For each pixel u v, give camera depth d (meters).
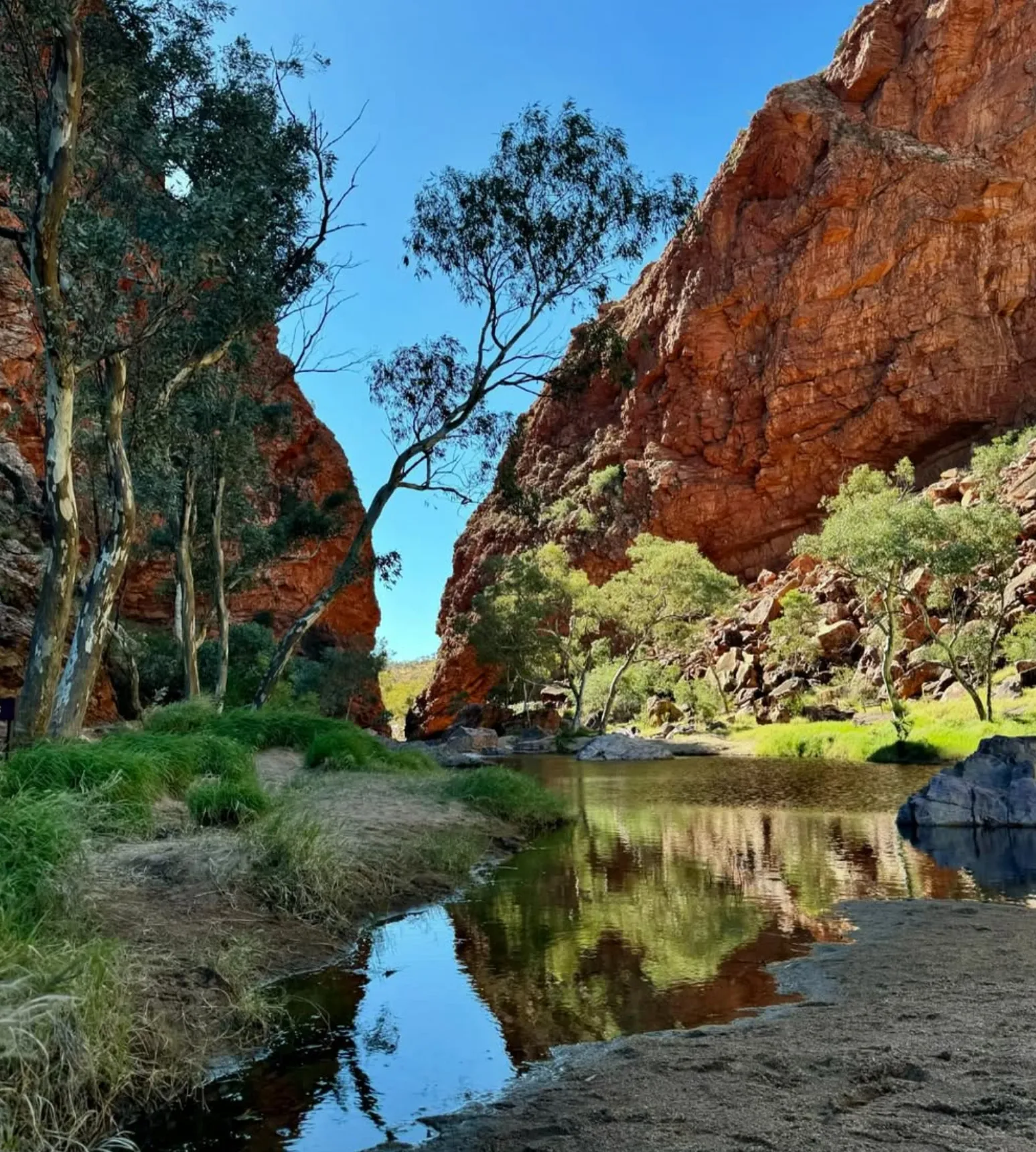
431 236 18.25
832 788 20.28
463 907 8.16
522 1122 3.63
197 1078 4.26
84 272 12.94
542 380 18.91
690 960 6.25
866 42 84.69
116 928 5.72
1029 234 73.69
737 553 81.56
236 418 21.50
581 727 56.41
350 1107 4.02
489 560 60.91
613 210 17.94
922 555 33.03
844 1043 4.34
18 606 22.16
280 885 7.27
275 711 19.06
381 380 18.69
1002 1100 3.47
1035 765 14.13
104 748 9.78
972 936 6.68
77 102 12.45
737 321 84.81
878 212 78.12
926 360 74.31
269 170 16.16
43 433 30.77
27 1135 3.47
